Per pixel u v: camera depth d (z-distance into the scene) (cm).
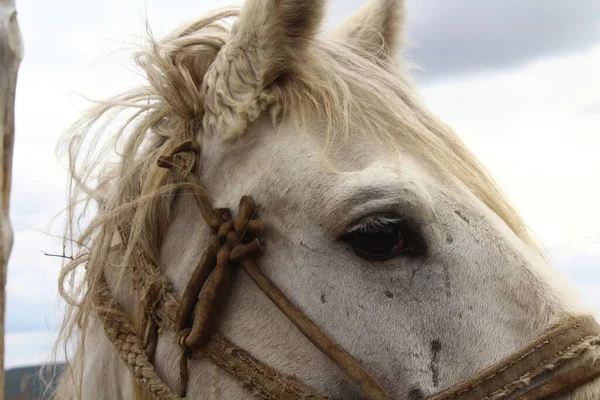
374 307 81
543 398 77
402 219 80
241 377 83
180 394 85
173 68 88
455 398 78
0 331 70
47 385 94
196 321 84
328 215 81
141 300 88
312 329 81
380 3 98
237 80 86
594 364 77
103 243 90
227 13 95
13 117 71
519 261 81
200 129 89
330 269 82
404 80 94
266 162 84
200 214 88
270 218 84
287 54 86
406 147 84
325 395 82
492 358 79
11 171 71
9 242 70
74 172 94
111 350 92
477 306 80
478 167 87
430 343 80
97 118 94
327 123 84
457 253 81
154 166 89
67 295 92
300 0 85
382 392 79
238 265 84
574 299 81
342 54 90
